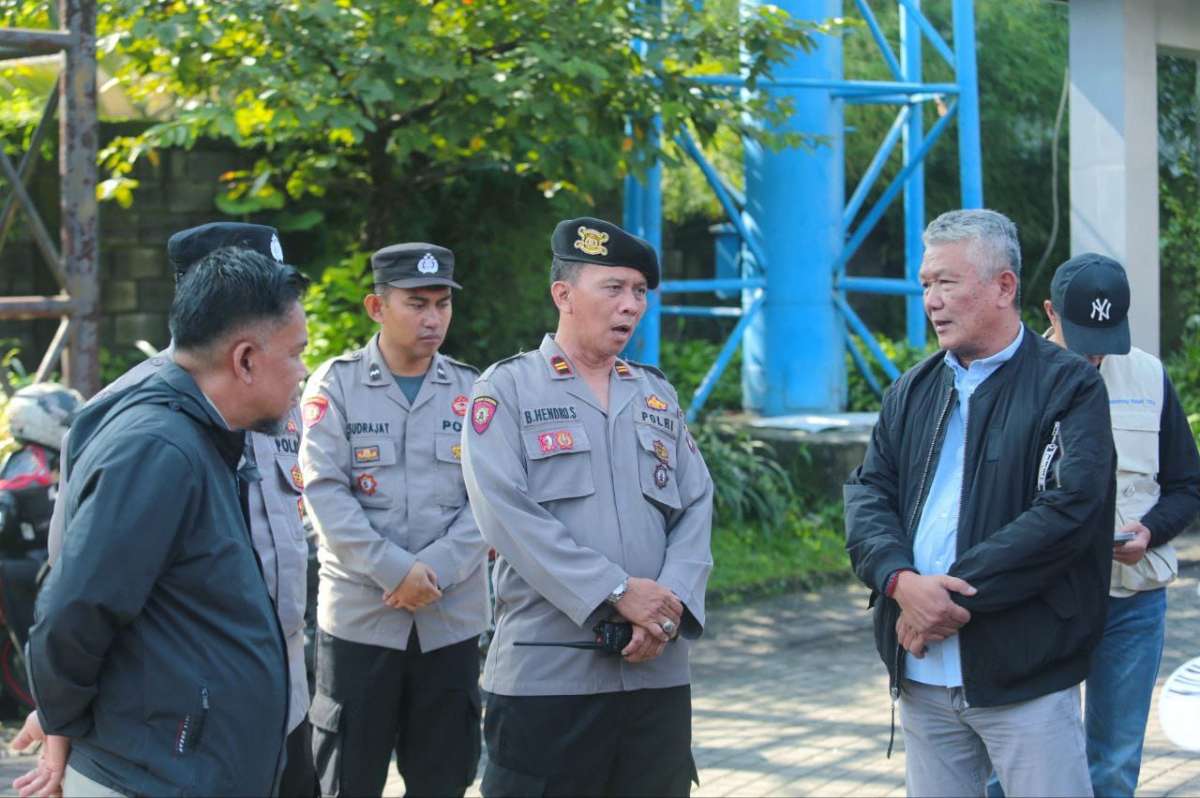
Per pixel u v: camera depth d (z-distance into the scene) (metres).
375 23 7.20
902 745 5.43
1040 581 3.08
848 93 9.81
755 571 8.19
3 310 5.84
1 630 5.70
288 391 2.59
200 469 2.49
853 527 3.41
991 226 3.24
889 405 3.50
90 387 6.03
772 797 4.86
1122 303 3.75
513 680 3.39
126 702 2.45
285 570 3.45
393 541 4.15
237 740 2.49
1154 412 3.85
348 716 4.12
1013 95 14.57
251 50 7.49
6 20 7.67
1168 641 6.51
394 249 4.25
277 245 3.35
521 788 3.37
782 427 9.59
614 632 3.28
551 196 9.48
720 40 8.03
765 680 6.43
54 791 2.64
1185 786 4.80
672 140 8.23
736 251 13.31
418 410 4.27
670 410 3.62
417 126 7.66
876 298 15.23
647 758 3.44
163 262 9.84
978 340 3.24
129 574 2.37
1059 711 3.15
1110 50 8.58
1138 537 3.69
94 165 6.01
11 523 5.52
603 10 7.70
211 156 9.88
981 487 3.20
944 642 3.23
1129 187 8.58
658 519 3.50
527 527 3.30
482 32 7.67
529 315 10.34
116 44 7.13
